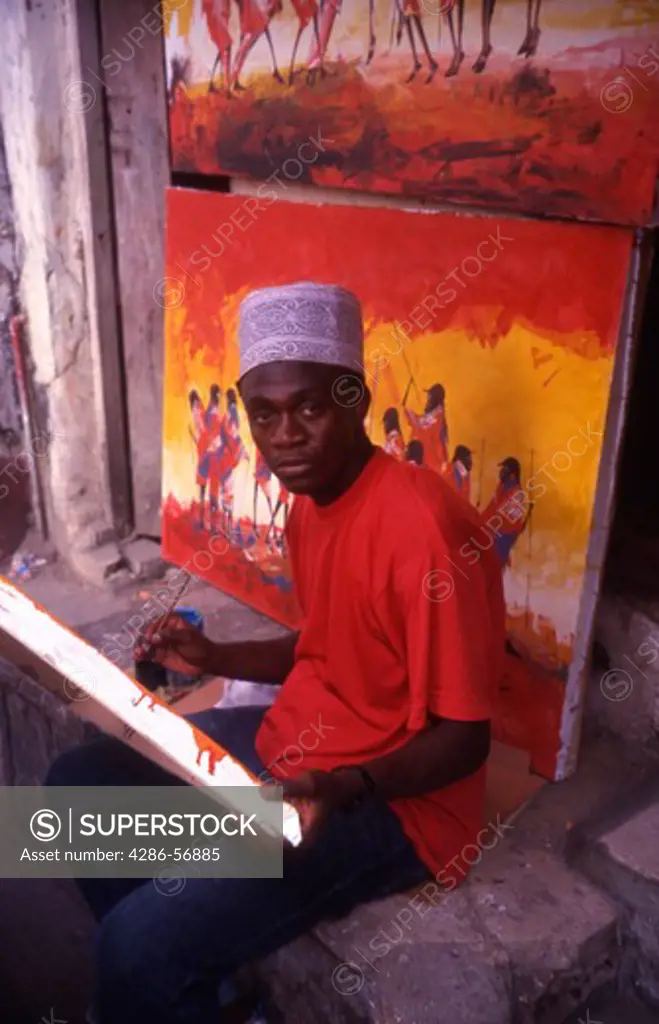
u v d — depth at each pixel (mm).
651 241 1911
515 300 2131
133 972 1663
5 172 3227
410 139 2264
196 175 3078
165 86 2959
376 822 1778
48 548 3627
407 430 2445
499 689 2330
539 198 2025
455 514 1736
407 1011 1769
